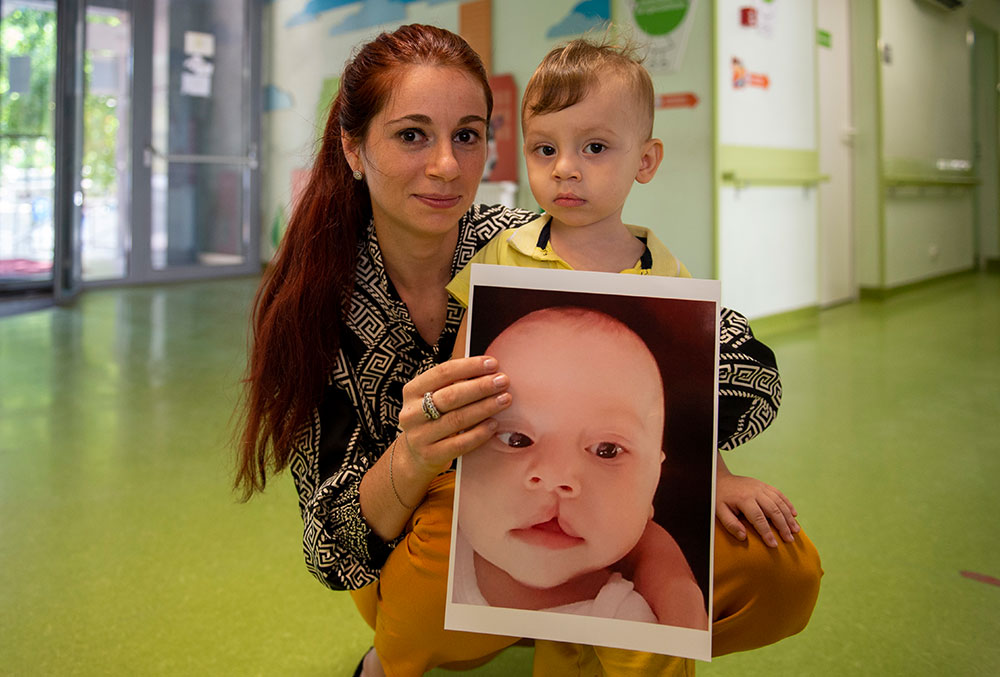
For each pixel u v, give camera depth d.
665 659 0.88
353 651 1.37
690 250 4.09
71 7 5.34
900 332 4.49
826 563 1.68
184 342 4.11
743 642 1.02
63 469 2.27
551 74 0.94
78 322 4.70
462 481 0.86
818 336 4.39
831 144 5.59
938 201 6.96
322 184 1.07
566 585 0.85
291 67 6.88
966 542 1.77
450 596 0.86
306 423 1.06
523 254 0.99
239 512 1.98
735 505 0.97
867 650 1.35
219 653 1.35
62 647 1.37
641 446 0.85
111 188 6.37
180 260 6.84
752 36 4.22
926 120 6.72
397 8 5.75
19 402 2.97
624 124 0.93
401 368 1.08
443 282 1.10
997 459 2.33
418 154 0.93
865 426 2.68
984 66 7.89
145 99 6.44
